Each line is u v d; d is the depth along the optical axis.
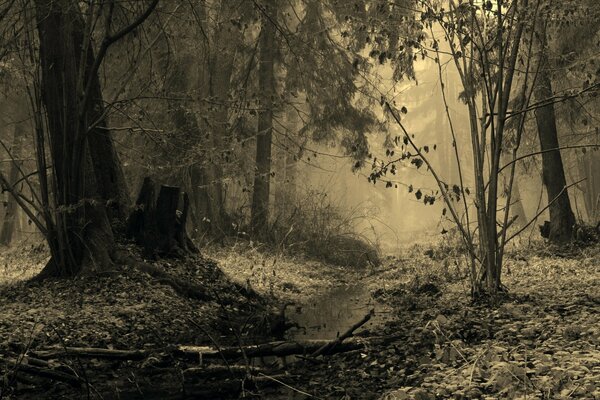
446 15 10.46
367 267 21.91
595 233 18.41
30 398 6.51
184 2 14.48
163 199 13.77
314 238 23.12
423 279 14.32
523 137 23.62
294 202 25.91
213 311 11.59
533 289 11.43
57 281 12.13
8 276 15.02
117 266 12.34
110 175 14.02
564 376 5.09
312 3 21.91
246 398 6.45
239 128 21.08
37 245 20.11
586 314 7.99
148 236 13.56
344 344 7.96
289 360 8.12
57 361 7.36
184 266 13.60
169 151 17.45
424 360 6.86
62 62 12.38
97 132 13.91
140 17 11.50
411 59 10.99
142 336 9.12
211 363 7.82
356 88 22.09
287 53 22.44
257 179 23.12
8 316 9.35
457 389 5.36
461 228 10.41
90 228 12.55
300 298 14.88
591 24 16.27
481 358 6.00
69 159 12.34
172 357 7.58
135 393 6.64
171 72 18.55
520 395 4.91
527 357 6.09
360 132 22.59
